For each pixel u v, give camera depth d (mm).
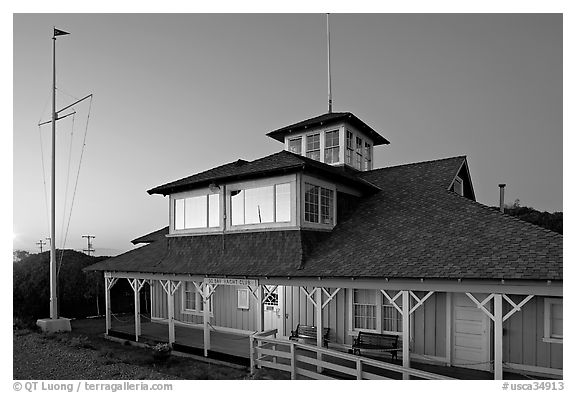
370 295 10906
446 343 9742
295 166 10750
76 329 16453
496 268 7270
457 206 11141
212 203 13086
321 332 9344
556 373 8375
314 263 9883
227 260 11641
